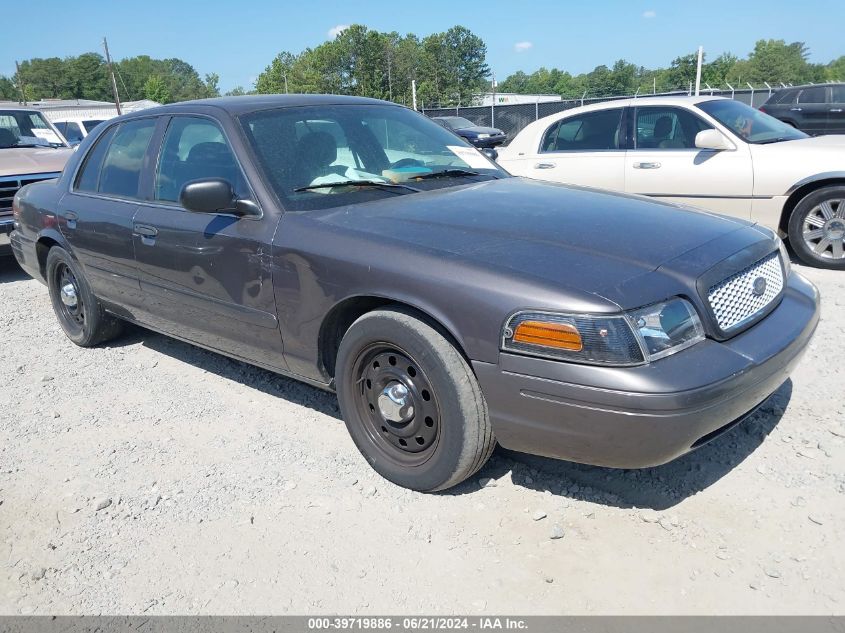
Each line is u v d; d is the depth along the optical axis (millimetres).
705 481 3062
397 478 3131
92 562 2816
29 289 7227
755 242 3102
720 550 2641
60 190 4992
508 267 2703
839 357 4215
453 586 2568
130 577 2719
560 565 2631
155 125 4262
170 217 3891
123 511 3125
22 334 5664
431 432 2984
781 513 2822
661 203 3557
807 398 3715
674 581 2512
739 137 6605
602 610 2410
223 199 3350
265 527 2957
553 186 3867
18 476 3471
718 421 2561
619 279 2590
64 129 20062
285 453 3529
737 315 2795
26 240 5398
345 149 3836
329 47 85188
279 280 3324
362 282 2994
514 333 2600
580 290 2543
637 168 7016
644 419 2436
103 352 5105
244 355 3793
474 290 2686
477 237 2953
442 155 4168
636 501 2967
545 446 2686
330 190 3557
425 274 2814
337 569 2688
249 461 3473
